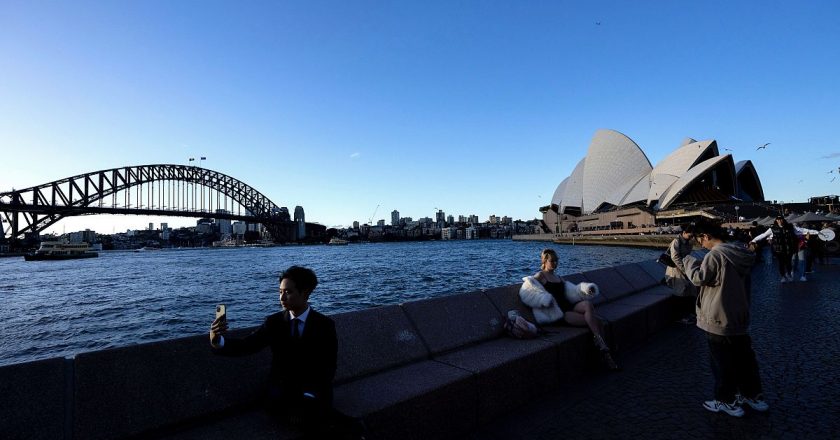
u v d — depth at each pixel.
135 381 2.77
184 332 20.25
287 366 2.83
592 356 5.06
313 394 2.72
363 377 3.65
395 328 4.18
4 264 103.31
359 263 75.88
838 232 20.78
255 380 3.22
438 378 3.55
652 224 93.62
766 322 7.10
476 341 4.64
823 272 14.52
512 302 5.44
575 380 4.68
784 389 4.15
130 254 180.38
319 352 2.84
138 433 2.65
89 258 134.12
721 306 3.59
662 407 3.80
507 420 3.74
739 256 3.59
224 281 48.09
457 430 3.48
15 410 2.38
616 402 3.97
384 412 2.99
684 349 5.63
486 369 3.77
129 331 20.64
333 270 56.62
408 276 44.91
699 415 3.62
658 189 97.25
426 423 3.26
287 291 2.87
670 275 6.94
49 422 2.44
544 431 3.46
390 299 27.80
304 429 2.69
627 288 7.77
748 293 4.89
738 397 3.59
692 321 7.05
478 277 41.97
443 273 47.97
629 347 5.86
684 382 4.40
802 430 3.30
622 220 106.25
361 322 4.01
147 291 38.72
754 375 3.63
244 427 2.81
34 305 30.59
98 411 2.59
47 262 111.44
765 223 35.28
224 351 2.76
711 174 92.25
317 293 31.23
